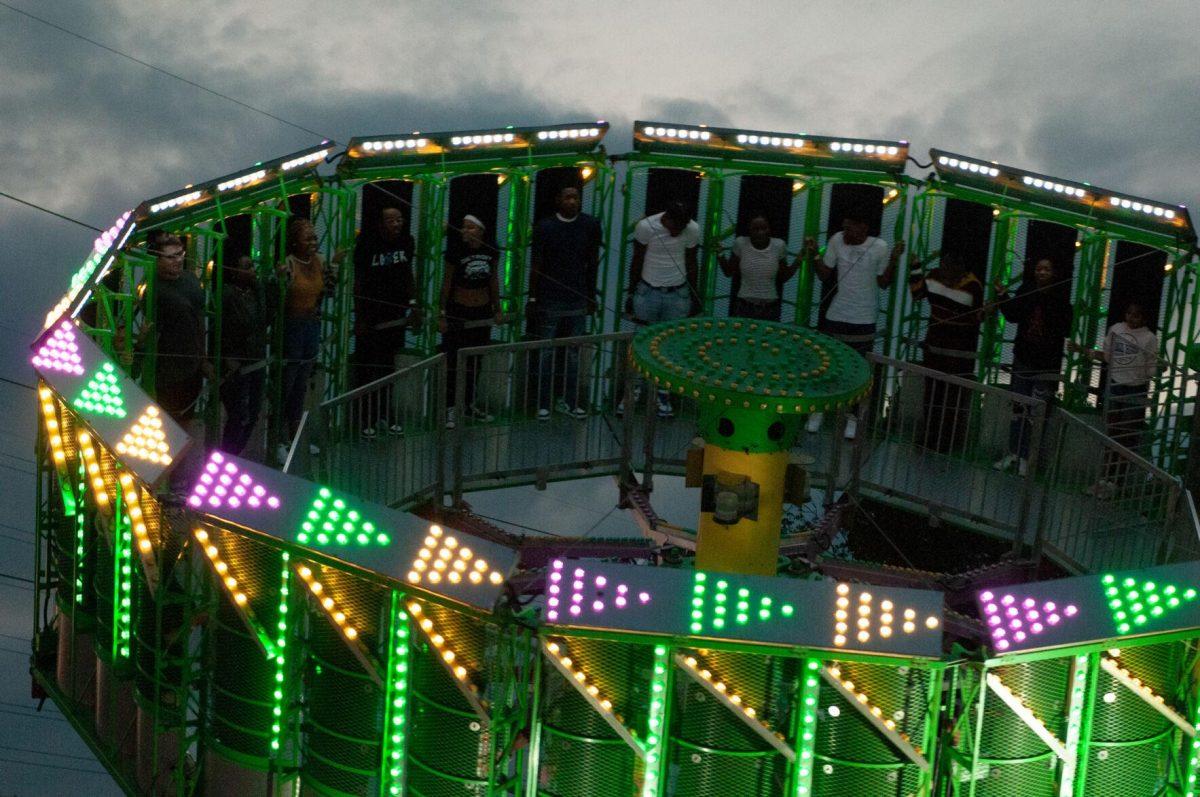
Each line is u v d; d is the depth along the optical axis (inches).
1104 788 654.5
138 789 731.4
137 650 718.5
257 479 657.6
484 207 924.0
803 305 967.6
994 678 631.2
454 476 885.8
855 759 630.5
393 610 641.0
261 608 668.7
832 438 946.1
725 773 636.1
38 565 796.6
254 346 856.3
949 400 935.0
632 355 756.0
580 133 934.4
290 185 879.1
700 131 940.6
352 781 673.6
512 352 909.8
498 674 635.5
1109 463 857.5
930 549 937.5
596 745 639.8
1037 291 912.9
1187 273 897.5
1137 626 628.1
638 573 619.2
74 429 742.5
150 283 792.9
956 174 927.0
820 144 934.4
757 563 761.6
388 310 917.2
